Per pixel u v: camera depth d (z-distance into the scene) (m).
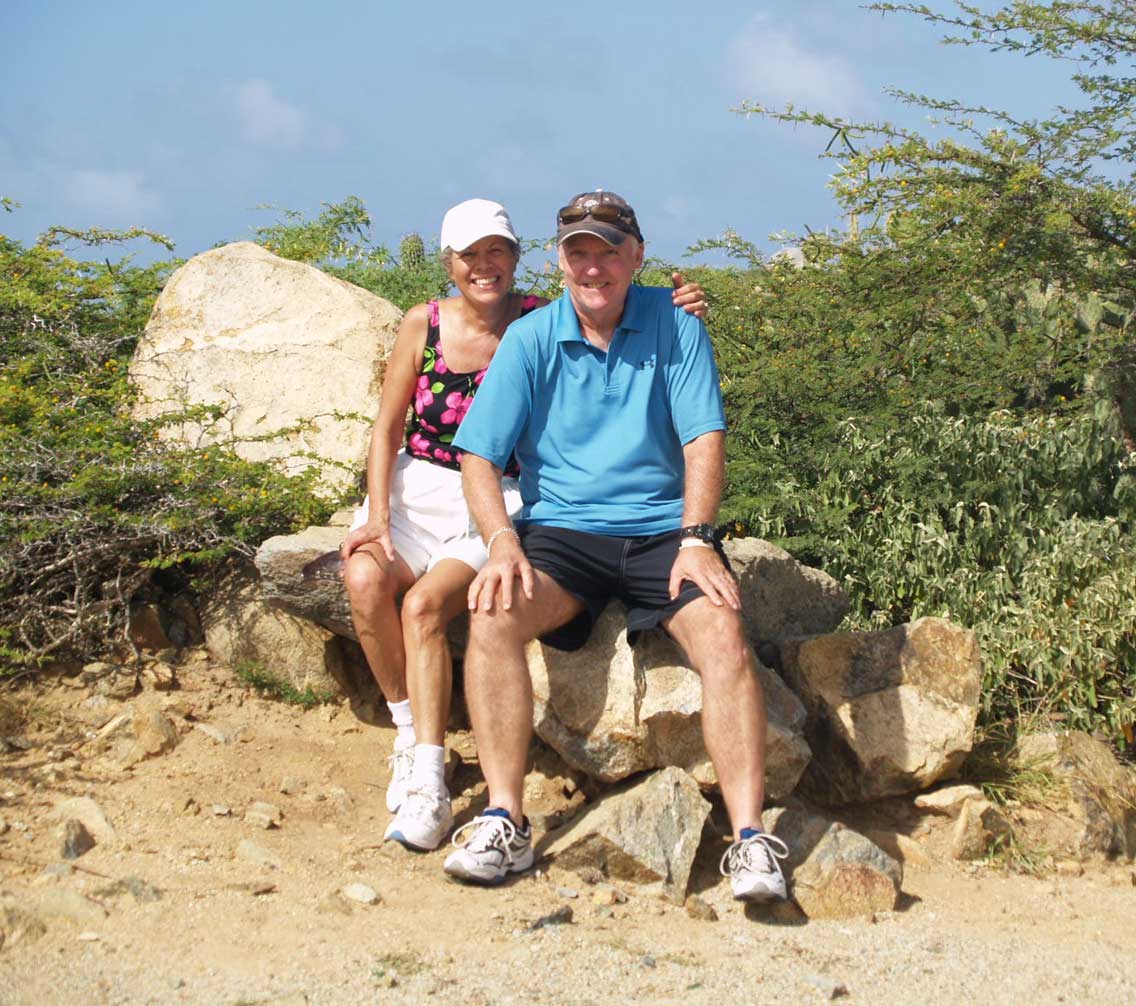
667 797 4.02
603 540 4.20
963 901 4.05
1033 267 8.74
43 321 6.38
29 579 5.11
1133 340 8.98
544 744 4.70
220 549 5.14
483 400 4.26
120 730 4.55
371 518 4.49
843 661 4.70
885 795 4.55
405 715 4.40
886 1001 3.26
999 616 5.75
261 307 6.26
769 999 3.21
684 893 3.90
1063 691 5.43
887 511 6.23
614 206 4.17
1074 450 6.56
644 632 4.33
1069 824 4.59
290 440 6.04
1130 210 8.57
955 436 6.46
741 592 4.98
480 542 4.34
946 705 4.62
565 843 3.99
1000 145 8.73
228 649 5.14
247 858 3.89
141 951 3.31
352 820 4.30
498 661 3.96
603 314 4.24
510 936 3.51
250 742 4.71
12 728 4.54
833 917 3.80
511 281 4.66
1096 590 5.54
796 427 6.92
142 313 6.88
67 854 3.83
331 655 5.10
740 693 3.89
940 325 8.37
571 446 4.29
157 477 5.34
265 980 3.19
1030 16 8.83
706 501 4.16
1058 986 3.40
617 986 3.25
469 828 4.23
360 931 3.49
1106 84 9.00
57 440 5.46
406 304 8.93
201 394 6.16
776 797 4.30
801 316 8.05
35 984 3.11
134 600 5.30
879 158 8.77
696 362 4.29
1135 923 3.99
